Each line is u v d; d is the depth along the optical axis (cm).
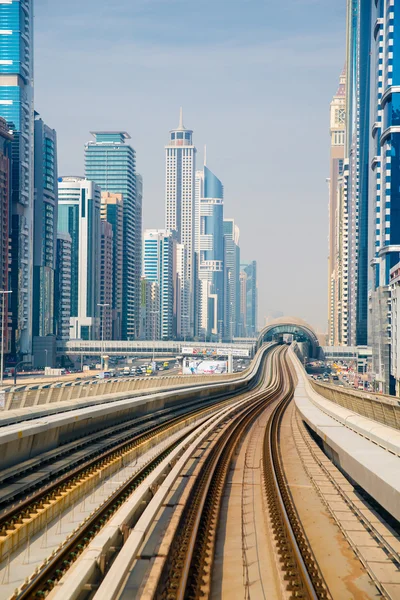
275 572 1322
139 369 17612
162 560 1287
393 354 12031
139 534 1375
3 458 2177
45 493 1848
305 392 7262
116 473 2498
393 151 15100
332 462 2894
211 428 4041
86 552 1227
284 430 4559
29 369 18288
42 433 2564
